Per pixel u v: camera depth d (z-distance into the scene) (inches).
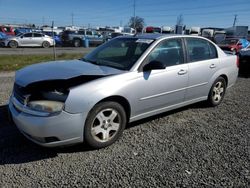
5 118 185.0
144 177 122.3
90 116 138.0
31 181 117.4
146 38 180.9
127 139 160.6
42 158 136.3
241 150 150.5
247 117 206.4
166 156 141.5
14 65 449.4
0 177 119.5
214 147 153.4
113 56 177.0
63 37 1208.8
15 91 148.6
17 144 149.3
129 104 154.6
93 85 137.6
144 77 159.0
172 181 119.8
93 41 1237.1
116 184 116.9
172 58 180.7
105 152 144.4
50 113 126.8
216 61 214.7
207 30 1450.5
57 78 135.1
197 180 121.0
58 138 130.8
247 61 398.0
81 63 170.7
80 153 142.2
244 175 125.6
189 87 192.2
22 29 1579.7
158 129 177.0
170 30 1359.5
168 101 179.0
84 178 120.6
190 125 186.2
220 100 231.5
